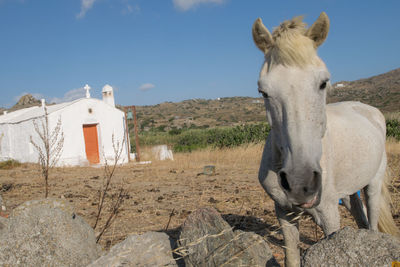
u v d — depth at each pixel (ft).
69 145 58.39
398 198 19.86
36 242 9.29
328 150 8.68
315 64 7.16
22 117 70.59
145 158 62.69
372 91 278.87
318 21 7.63
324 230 8.96
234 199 22.56
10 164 61.00
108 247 13.98
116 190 29.30
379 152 11.41
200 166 46.65
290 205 8.90
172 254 9.83
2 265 8.78
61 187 32.58
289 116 6.86
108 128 63.05
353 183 10.21
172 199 24.02
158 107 448.65
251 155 52.60
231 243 8.23
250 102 433.48
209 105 453.99
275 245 13.74
